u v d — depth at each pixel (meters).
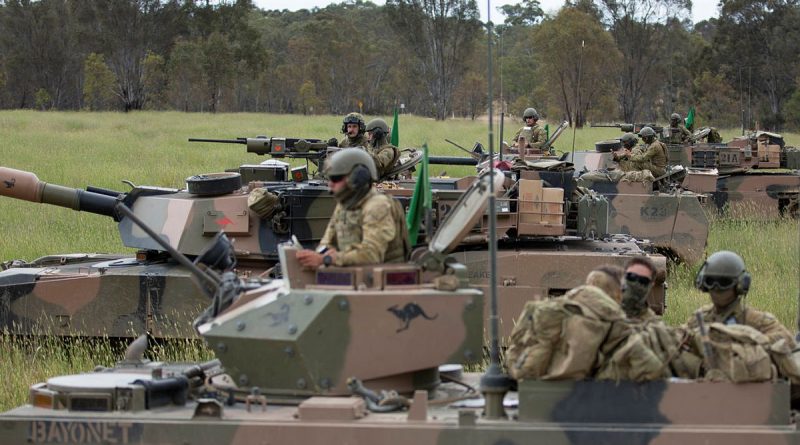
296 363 8.62
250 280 9.84
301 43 90.25
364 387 8.65
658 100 79.12
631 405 7.87
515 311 15.23
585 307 7.93
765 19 75.19
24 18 91.50
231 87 86.69
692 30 95.62
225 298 9.30
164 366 9.68
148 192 15.98
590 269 15.25
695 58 77.19
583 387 7.89
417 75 81.56
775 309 16.92
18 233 24.53
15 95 92.88
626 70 63.41
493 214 8.10
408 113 84.62
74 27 90.94
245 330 8.76
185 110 87.38
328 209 15.50
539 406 7.91
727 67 74.62
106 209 15.88
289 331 8.60
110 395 8.42
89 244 23.55
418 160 17.42
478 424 7.90
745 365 7.83
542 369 7.94
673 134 34.16
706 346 8.10
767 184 31.95
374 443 7.91
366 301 8.62
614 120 65.75
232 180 15.66
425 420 8.02
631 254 15.37
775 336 8.84
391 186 16.27
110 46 82.69
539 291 15.23
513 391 9.05
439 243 9.19
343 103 88.12
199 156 41.06
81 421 8.23
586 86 43.06
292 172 16.72
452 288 8.85
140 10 83.19
